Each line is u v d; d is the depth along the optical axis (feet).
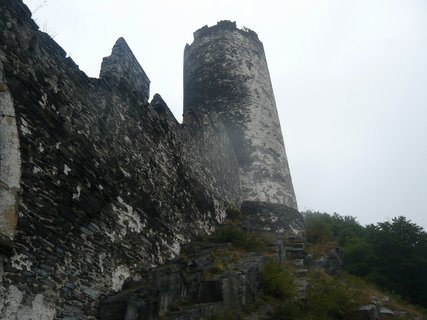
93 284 22.90
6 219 18.26
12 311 17.84
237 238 36.94
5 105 20.17
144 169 31.89
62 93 24.98
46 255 20.42
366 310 27.43
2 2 22.04
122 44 34.12
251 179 52.11
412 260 60.18
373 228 76.59
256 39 66.69
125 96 32.27
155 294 23.48
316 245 44.83
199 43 65.16
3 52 21.29
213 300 25.03
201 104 58.34
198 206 39.55
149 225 30.25
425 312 35.78
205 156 44.65
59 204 22.20
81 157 25.05
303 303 27.37
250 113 56.65
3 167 19.11
